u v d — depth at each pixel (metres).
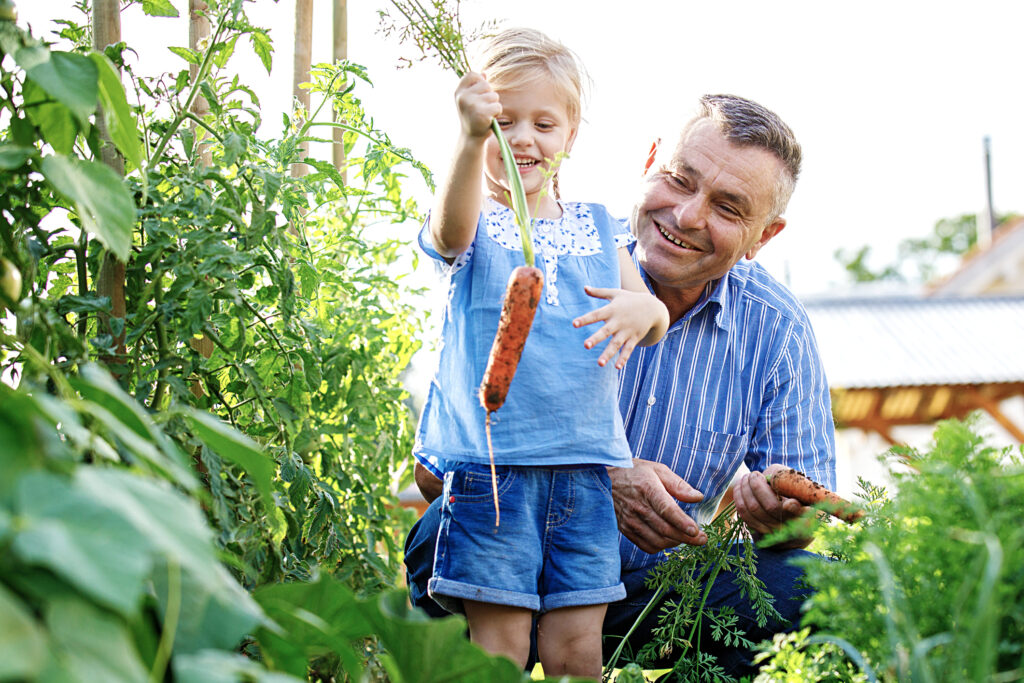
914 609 1.30
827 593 1.39
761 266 2.71
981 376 11.06
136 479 0.88
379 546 2.66
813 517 1.59
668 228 2.31
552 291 1.96
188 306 1.68
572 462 1.90
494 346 1.66
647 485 2.15
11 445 0.85
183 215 1.80
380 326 2.67
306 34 2.56
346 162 2.40
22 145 1.42
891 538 1.38
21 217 1.59
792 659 1.42
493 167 1.99
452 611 1.97
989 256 21.22
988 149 27.00
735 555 2.27
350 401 2.16
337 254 2.47
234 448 1.19
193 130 2.03
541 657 1.94
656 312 1.85
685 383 2.48
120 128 1.36
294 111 2.38
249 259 1.71
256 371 1.94
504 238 1.97
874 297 13.90
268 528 1.68
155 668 0.85
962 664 1.14
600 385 1.95
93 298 1.63
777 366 2.53
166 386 1.74
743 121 2.25
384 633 1.19
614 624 2.38
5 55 1.41
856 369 11.53
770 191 2.27
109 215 1.24
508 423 1.88
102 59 1.27
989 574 1.10
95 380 1.09
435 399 1.99
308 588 1.16
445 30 1.80
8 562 0.80
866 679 1.35
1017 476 1.39
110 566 0.76
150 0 1.83
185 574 0.98
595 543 1.93
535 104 1.97
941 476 1.39
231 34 1.83
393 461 2.66
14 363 1.52
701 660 2.15
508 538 1.87
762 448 2.55
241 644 1.62
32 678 0.71
